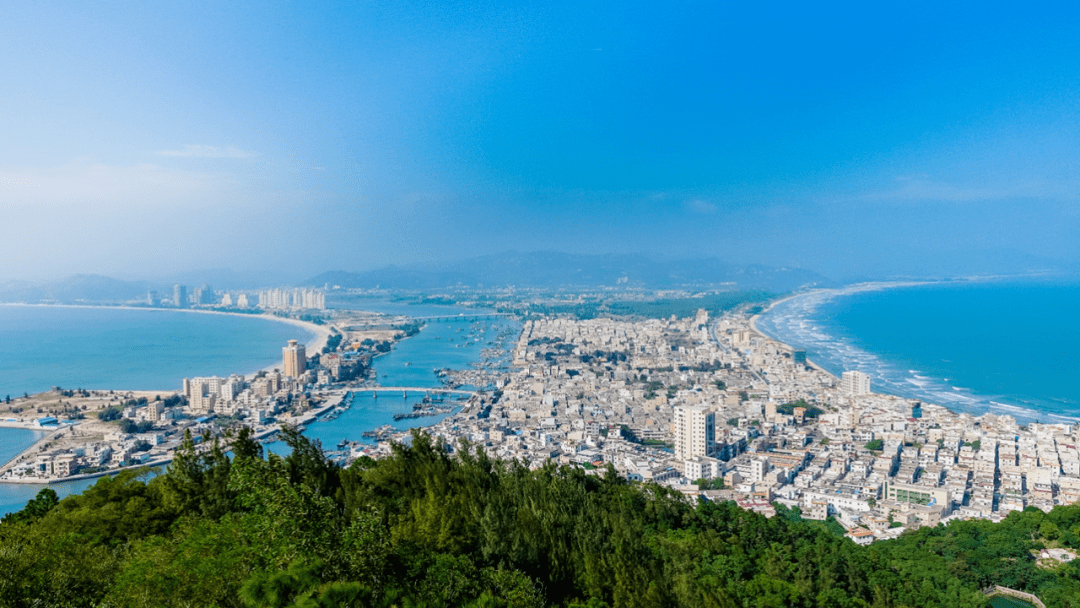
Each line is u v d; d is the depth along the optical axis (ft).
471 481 320.50
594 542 276.62
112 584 173.78
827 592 335.06
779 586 327.26
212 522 200.64
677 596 264.31
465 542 236.63
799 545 415.64
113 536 239.30
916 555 441.68
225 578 164.35
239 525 184.55
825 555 384.88
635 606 234.79
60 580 171.32
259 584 152.46
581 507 346.33
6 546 180.34
